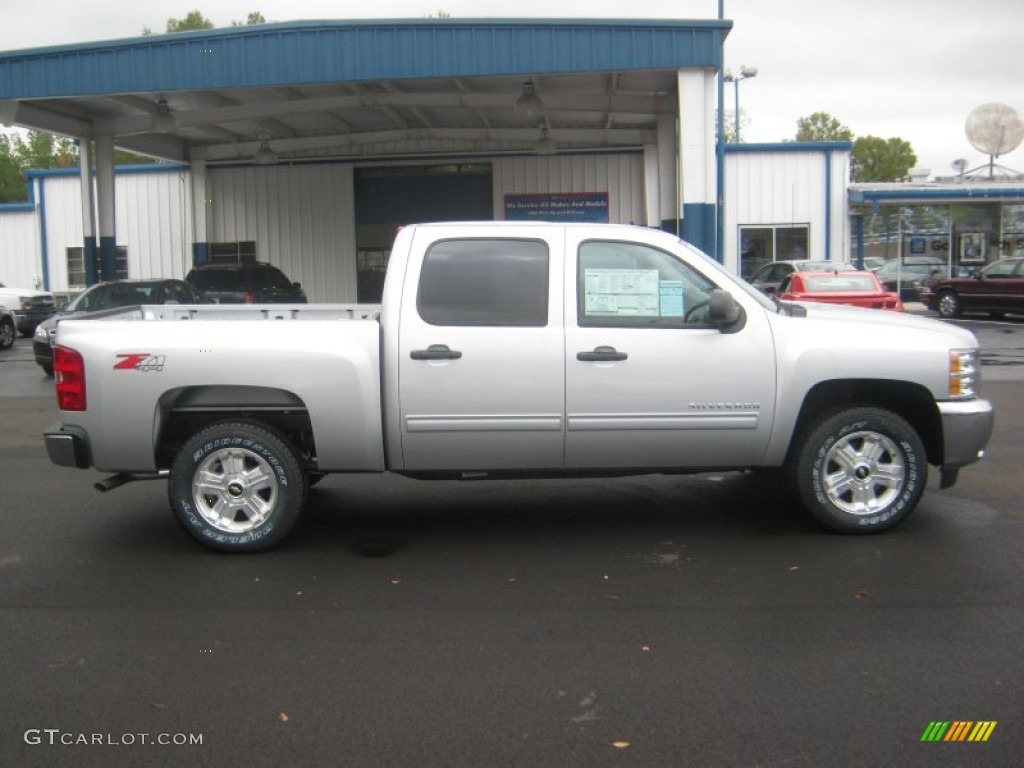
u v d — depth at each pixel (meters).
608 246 6.07
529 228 6.05
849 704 3.94
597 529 6.61
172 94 21.20
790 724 3.78
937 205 29.16
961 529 6.39
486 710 3.94
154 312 7.16
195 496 6.07
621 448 6.04
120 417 5.93
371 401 5.91
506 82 21.81
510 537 6.46
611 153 28.89
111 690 4.18
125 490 7.98
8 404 13.16
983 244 29.17
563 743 3.66
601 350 5.92
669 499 7.40
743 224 28.14
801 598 5.17
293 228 29.80
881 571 5.58
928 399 6.19
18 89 19.05
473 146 29.02
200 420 6.26
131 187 29.86
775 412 6.02
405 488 7.90
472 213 29.47
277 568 5.86
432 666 4.38
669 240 6.10
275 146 28.00
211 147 28.75
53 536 6.61
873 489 6.24
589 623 4.88
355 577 5.67
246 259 29.98
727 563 5.80
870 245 29.53
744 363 5.98
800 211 27.98
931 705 3.93
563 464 6.08
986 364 16.05
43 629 4.89
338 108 22.86
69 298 25.58
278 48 18.33
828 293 17.73
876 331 6.09
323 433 5.96
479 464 6.07
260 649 4.60
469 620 4.95
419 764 3.53
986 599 5.10
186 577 5.70
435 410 5.94
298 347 5.90
